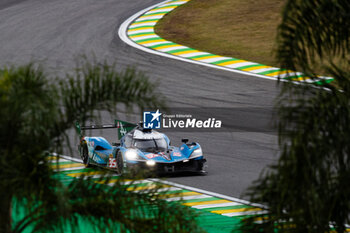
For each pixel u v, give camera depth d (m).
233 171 46.94
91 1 130.12
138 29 104.19
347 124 16.64
